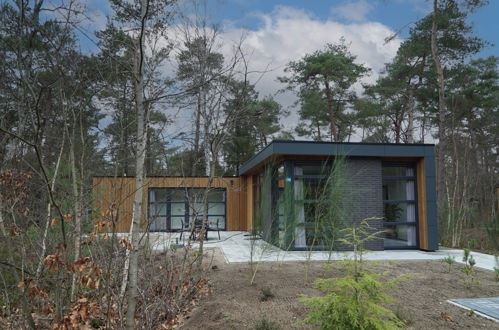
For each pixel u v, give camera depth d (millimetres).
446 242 13172
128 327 2615
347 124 26125
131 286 2652
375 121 24375
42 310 3139
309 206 9453
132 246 2684
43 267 3086
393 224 10914
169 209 12203
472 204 18328
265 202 7430
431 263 8141
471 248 11836
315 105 23562
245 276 6555
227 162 23328
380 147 10562
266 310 4641
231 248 10555
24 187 3779
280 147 10094
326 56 22500
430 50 18500
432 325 4180
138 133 2811
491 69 22125
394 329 3023
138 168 2785
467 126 25922
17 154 3822
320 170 10625
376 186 10648
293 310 4621
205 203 5156
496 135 26688
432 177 10828
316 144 10273
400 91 21109
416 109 22031
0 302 3477
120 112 3508
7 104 3717
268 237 7816
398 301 5062
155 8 3363
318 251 9648
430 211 10727
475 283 5988
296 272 6797
